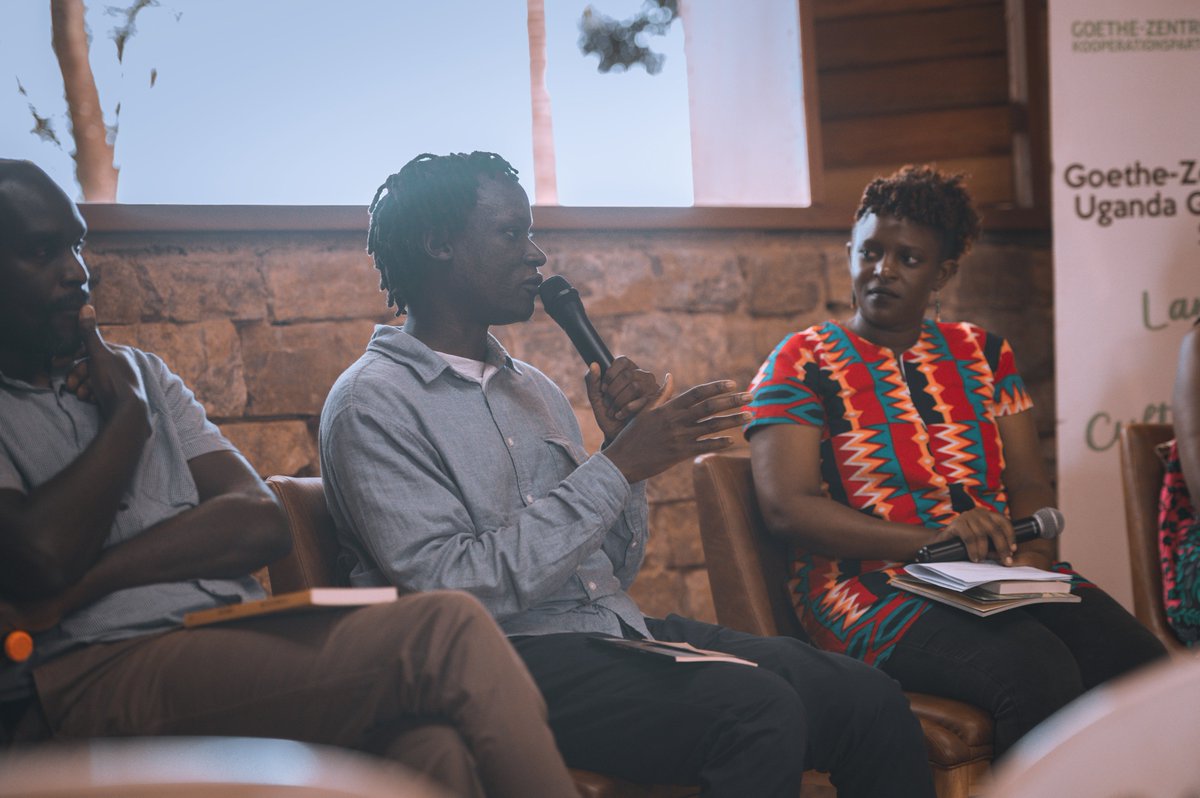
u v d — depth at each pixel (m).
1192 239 3.73
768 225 3.69
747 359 3.69
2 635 1.57
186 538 1.74
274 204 3.14
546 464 2.04
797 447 2.38
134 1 3.11
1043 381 4.03
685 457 1.93
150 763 0.43
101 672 1.57
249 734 1.51
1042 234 4.04
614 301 3.51
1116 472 3.67
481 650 1.46
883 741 1.84
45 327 1.76
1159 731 0.48
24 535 1.58
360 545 1.98
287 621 1.55
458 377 2.01
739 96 3.89
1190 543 2.52
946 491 2.41
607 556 2.11
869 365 2.49
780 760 1.67
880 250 2.52
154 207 2.97
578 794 1.44
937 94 4.07
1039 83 4.06
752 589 2.32
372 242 2.17
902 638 2.17
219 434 1.96
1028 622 2.14
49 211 1.76
